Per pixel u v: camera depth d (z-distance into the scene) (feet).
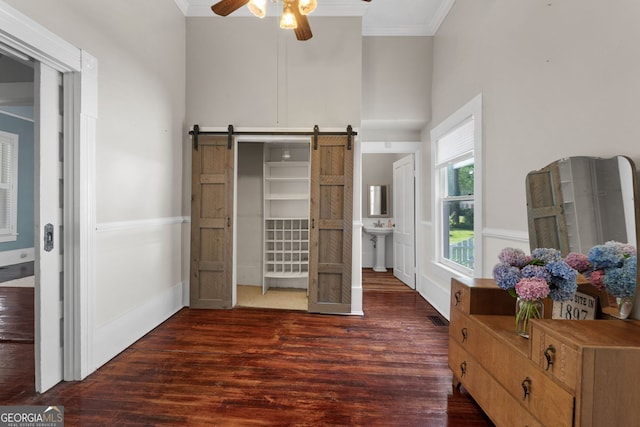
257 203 14.79
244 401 6.03
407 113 12.93
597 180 4.91
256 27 11.39
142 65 8.87
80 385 6.48
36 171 6.08
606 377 3.26
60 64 6.13
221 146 11.25
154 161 9.54
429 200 13.15
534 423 4.04
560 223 5.66
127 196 8.24
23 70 9.53
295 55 11.36
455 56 10.53
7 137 18.33
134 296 8.59
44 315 6.21
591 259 4.62
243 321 10.21
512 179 7.41
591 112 5.23
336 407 5.90
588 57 5.29
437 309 11.69
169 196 10.46
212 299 11.38
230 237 11.30
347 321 10.38
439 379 6.91
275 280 14.69
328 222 11.06
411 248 15.05
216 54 11.41
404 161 15.99
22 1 5.24
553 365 3.71
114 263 7.75
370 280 16.67
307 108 11.32
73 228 6.57
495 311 5.93
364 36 12.96
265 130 11.32
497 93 8.02
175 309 10.92
